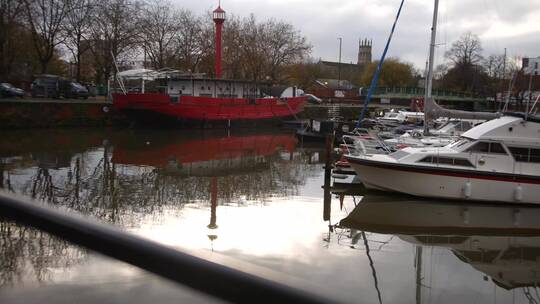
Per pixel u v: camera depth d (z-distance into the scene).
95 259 4.27
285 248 10.79
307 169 23.83
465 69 76.25
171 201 15.43
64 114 36.84
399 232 12.60
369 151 20.59
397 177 15.62
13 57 40.59
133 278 3.56
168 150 29.41
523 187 15.00
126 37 44.25
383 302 8.21
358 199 16.03
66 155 25.11
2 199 3.45
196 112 40.59
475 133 15.72
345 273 9.43
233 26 59.41
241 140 37.19
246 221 13.01
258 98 46.91
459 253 11.13
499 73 71.75
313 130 34.97
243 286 2.28
